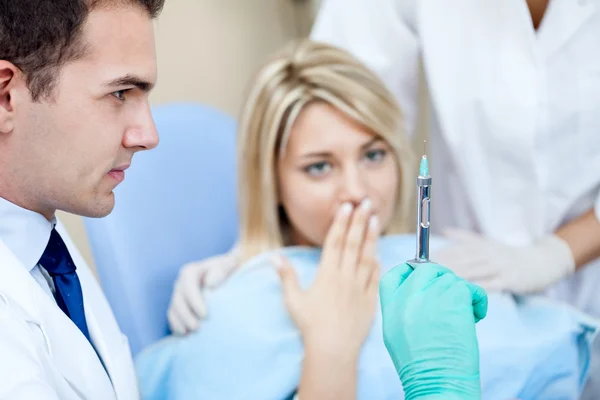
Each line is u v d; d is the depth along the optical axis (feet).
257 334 2.97
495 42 3.49
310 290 2.96
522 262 3.31
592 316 3.72
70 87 1.84
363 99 3.13
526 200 3.58
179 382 3.07
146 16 1.94
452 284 2.06
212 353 3.03
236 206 4.44
